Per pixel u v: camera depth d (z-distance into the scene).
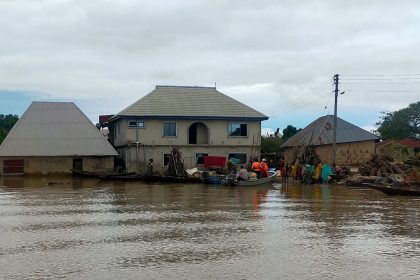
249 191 36.50
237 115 56.94
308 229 19.69
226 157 55.75
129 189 37.75
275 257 14.93
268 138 82.31
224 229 19.50
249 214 23.69
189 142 57.75
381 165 44.84
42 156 53.47
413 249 16.25
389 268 13.88
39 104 58.47
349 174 47.03
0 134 77.25
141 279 12.56
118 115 54.97
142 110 55.44
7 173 52.84
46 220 21.56
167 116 55.25
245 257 14.88
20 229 19.33
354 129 59.91
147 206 26.61
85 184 42.81
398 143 68.62
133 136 55.06
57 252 15.41
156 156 55.47
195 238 17.67
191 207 26.23
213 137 56.75
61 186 40.50
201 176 45.38
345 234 18.70
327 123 60.06
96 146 55.03
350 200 30.31
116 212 24.16
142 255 15.06
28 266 13.74
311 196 32.72
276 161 68.69
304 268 13.73
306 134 61.94
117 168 55.66
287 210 25.28
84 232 18.72
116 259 14.55
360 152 58.81
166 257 14.83
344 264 14.23
